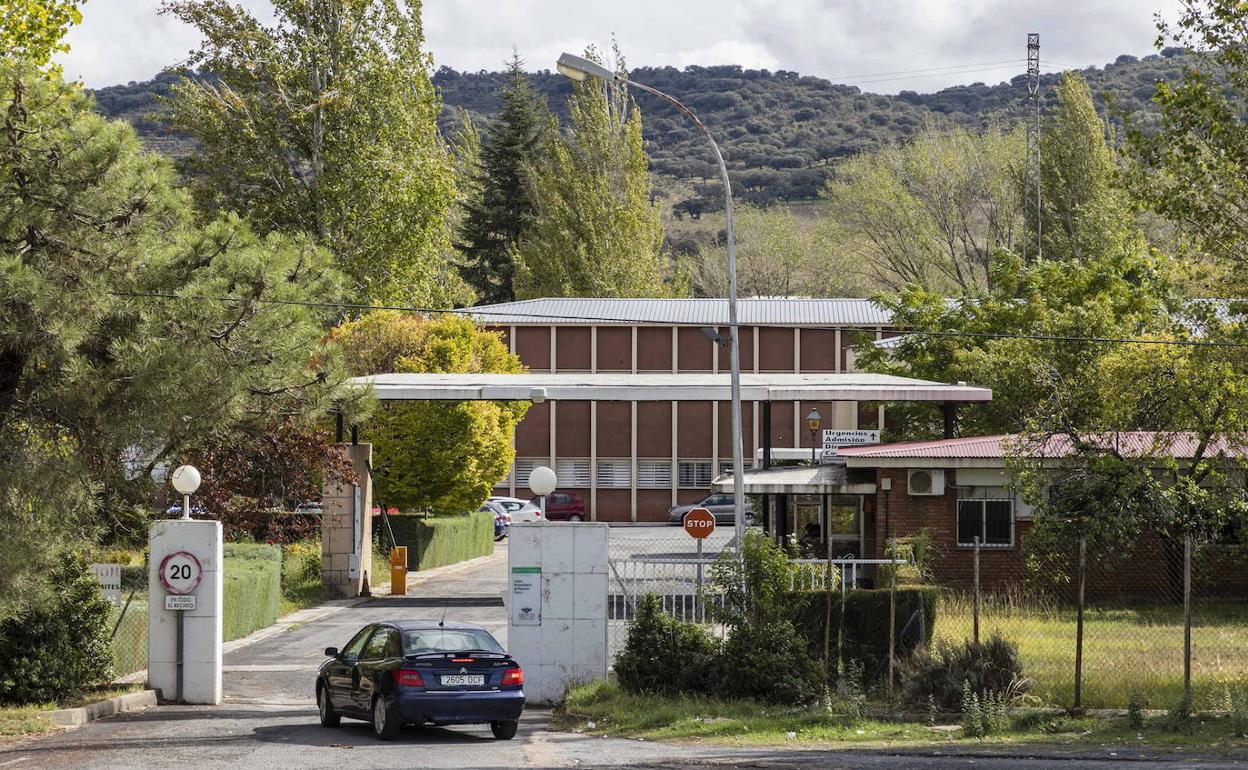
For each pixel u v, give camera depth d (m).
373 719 18.78
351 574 39.66
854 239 82.75
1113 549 30.72
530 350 74.31
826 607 21.48
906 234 77.69
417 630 19.25
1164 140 24.59
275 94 56.84
